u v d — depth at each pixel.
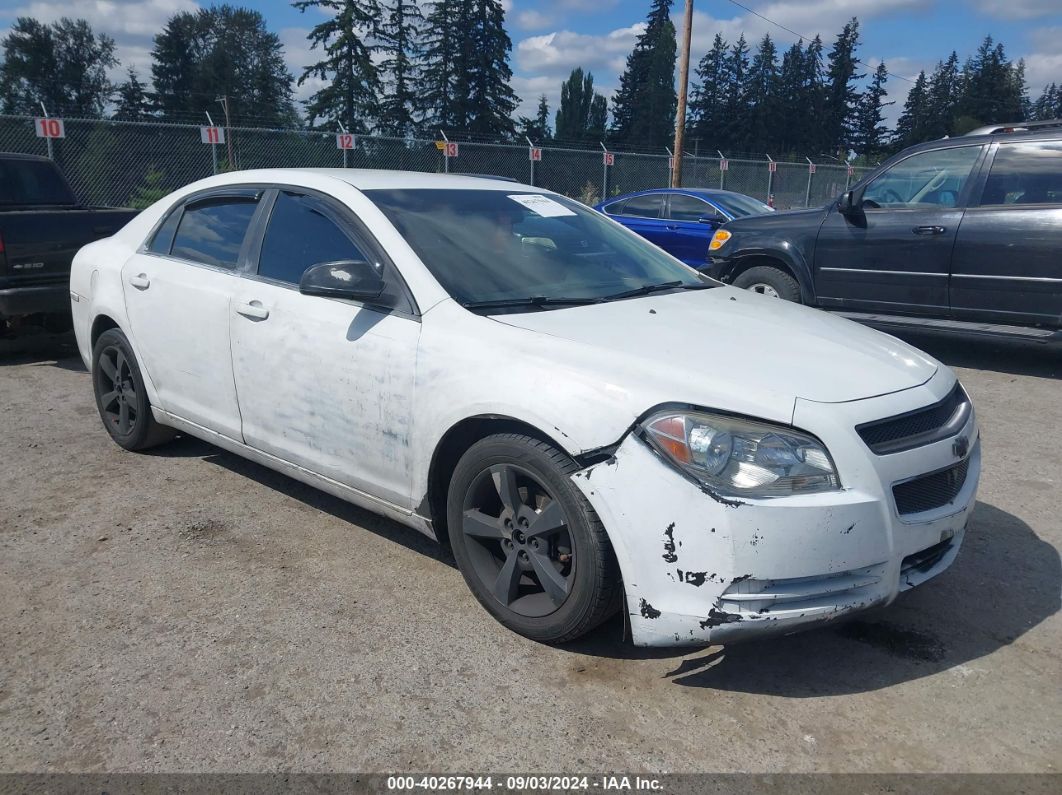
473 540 3.15
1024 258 6.72
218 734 2.53
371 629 3.10
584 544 2.74
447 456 3.25
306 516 4.10
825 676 2.86
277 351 3.68
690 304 3.60
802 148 75.94
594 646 3.01
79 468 4.71
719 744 2.52
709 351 2.95
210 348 4.04
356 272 3.26
